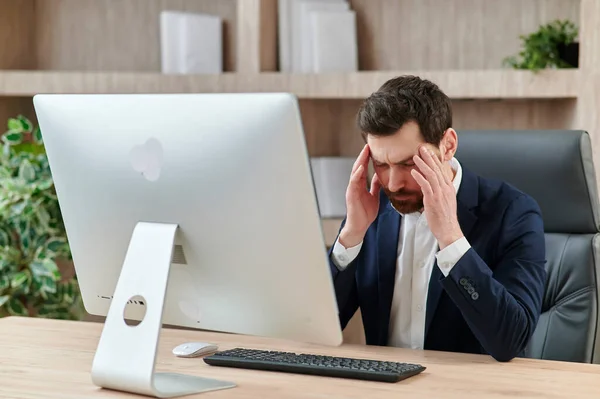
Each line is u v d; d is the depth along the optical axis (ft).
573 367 6.38
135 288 5.72
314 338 5.75
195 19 13.97
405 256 7.64
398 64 14.07
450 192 6.61
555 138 8.36
